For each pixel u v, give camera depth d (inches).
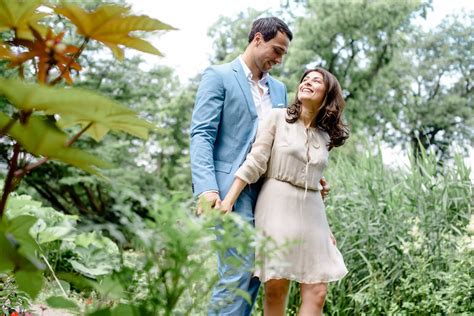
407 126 997.8
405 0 761.6
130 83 596.1
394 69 836.0
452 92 1158.3
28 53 31.1
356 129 780.0
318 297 105.2
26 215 32.7
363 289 167.8
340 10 756.6
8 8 31.0
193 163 107.0
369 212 174.2
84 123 31.0
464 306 155.2
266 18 113.9
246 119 110.5
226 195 105.0
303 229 104.0
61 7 30.3
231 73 112.3
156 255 31.4
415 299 164.4
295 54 752.3
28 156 29.5
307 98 108.0
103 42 31.8
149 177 608.7
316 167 107.4
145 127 28.5
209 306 33.6
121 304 30.8
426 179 179.8
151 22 30.3
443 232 173.2
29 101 25.4
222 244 32.9
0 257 28.1
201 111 109.8
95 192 561.0
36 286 33.3
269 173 107.2
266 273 97.3
